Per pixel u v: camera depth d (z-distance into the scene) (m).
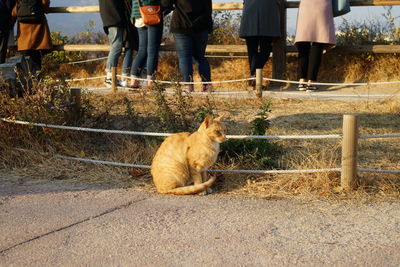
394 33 11.11
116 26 10.41
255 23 9.88
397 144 6.41
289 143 6.53
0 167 6.07
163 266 3.52
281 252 3.71
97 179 5.63
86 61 12.45
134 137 6.73
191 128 6.54
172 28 9.68
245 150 5.90
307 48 10.02
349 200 4.78
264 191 5.12
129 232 4.12
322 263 3.54
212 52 11.98
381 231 4.07
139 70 10.41
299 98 9.33
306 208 4.61
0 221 4.41
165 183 5.10
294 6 10.48
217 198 4.97
